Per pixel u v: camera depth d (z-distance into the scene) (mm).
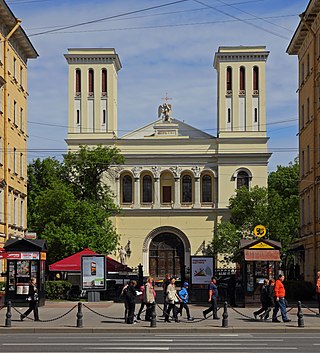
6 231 51781
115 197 83188
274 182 100188
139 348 20016
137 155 90000
